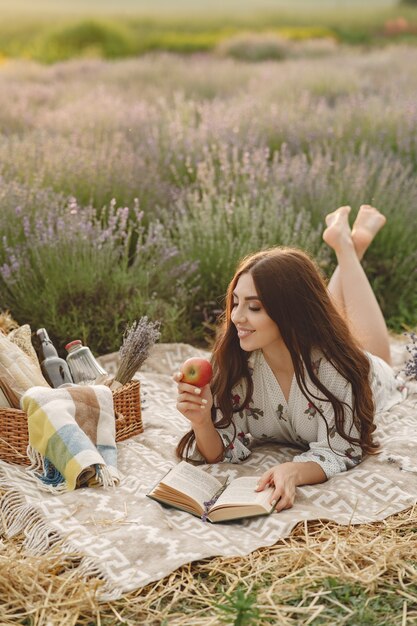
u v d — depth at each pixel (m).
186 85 11.10
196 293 4.61
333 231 3.92
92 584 2.21
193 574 2.31
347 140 6.59
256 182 5.31
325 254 4.82
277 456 3.03
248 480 2.70
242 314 2.73
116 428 3.16
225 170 5.35
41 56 19.77
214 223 4.94
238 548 2.39
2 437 2.97
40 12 26.84
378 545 2.39
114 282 4.32
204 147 5.57
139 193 5.23
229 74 11.77
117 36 20.61
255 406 2.99
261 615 2.08
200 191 5.75
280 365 2.87
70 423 2.82
